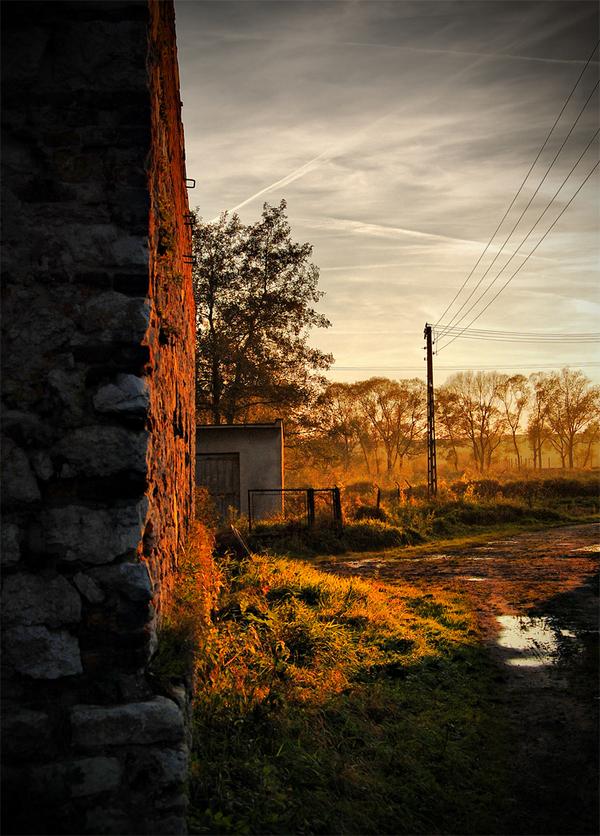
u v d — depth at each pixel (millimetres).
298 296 34688
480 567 14641
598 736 5426
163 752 3303
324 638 7250
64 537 3482
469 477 35625
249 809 3621
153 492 4039
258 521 19781
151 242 3830
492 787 4652
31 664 3395
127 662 3439
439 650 7730
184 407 8141
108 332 3596
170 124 5578
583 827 4141
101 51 3674
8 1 3650
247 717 4695
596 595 11055
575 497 32062
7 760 3305
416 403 77000
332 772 4367
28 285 3584
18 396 3535
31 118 3633
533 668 7332
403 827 4020
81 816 3252
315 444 38812
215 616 6961
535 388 79375
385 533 19109
